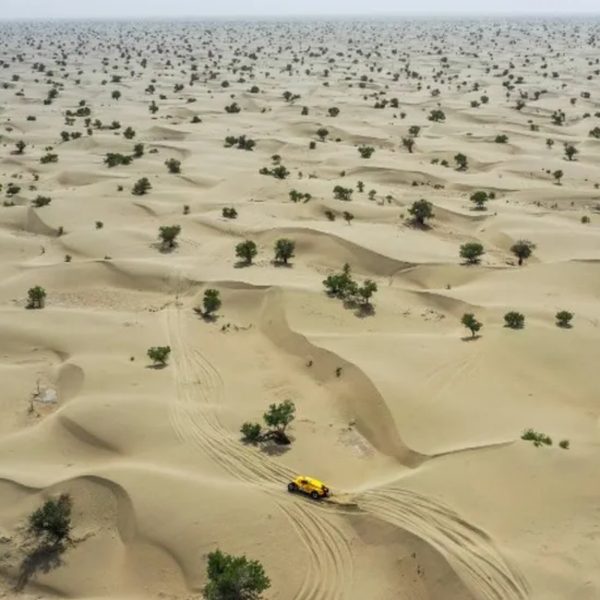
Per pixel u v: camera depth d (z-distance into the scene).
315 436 46.16
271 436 45.56
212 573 32.78
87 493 39.62
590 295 67.31
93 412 46.56
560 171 108.06
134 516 37.69
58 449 44.91
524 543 35.72
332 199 92.12
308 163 116.31
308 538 36.59
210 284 67.19
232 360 55.69
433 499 38.59
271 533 36.69
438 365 52.91
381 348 54.91
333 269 73.25
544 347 55.72
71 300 67.00
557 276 70.31
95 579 35.78
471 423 46.22
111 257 75.44
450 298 64.44
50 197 92.44
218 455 43.34
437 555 34.47
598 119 153.25
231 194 97.06
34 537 37.62
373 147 130.12
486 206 93.44
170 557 35.88
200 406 48.28
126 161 111.81
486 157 120.06
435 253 76.25
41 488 40.19
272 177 103.56
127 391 49.78
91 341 57.50
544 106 169.00
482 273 71.62
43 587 35.44
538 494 38.81
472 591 32.84
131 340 57.78
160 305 65.50
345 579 34.56
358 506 38.47
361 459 44.59
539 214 91.56
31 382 52.91
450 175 107.81
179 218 86.75
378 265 72.94
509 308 62.28
